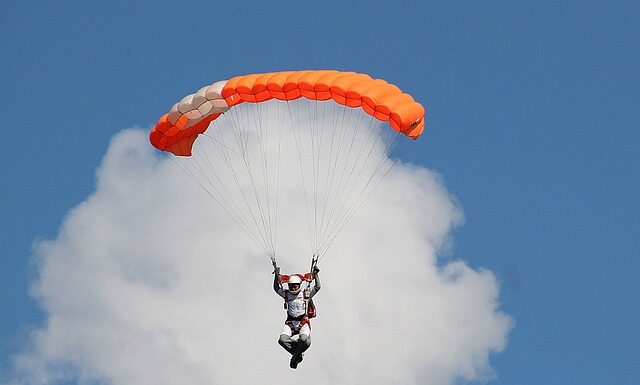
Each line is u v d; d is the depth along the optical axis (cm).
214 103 11831
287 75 11669
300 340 11050
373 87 11556
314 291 11212
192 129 12569
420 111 11612
